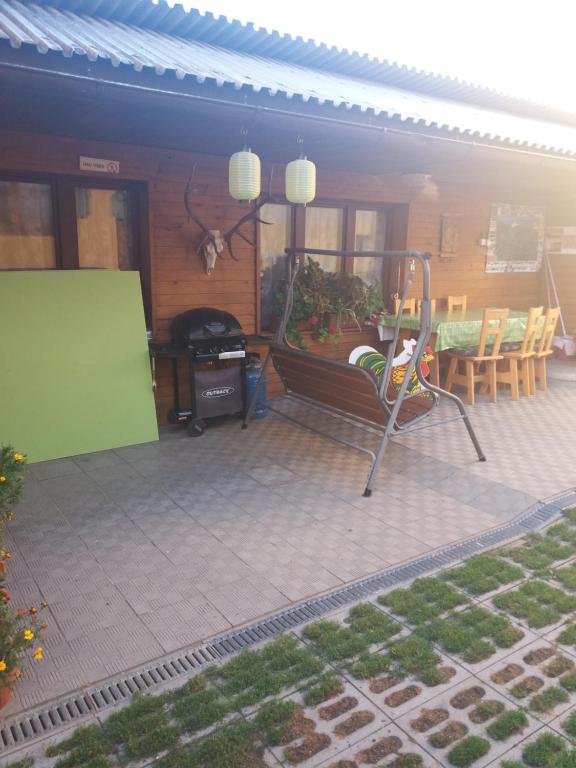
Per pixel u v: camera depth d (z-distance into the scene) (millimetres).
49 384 4906
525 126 6754
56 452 4879
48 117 4125
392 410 4441
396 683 2443
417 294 7773
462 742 2143
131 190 5559
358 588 3141
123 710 2281
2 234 5086
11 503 2674
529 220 8828
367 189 6949
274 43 5809
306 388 5316
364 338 7289
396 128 4348
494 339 6789
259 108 3674
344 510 4074
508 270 8766
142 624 2826
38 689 2402
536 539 3654
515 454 5121
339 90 5051
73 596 3045
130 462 4863
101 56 3074
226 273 6070
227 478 4586
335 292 6809
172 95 3367
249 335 6090
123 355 5246
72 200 5250
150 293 5664
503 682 2447
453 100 7348
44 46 2902
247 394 5918
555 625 2814
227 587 3141
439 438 5535
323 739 2158
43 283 4980
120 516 3939
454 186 7773
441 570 3303
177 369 5684
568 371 8211
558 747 2121
